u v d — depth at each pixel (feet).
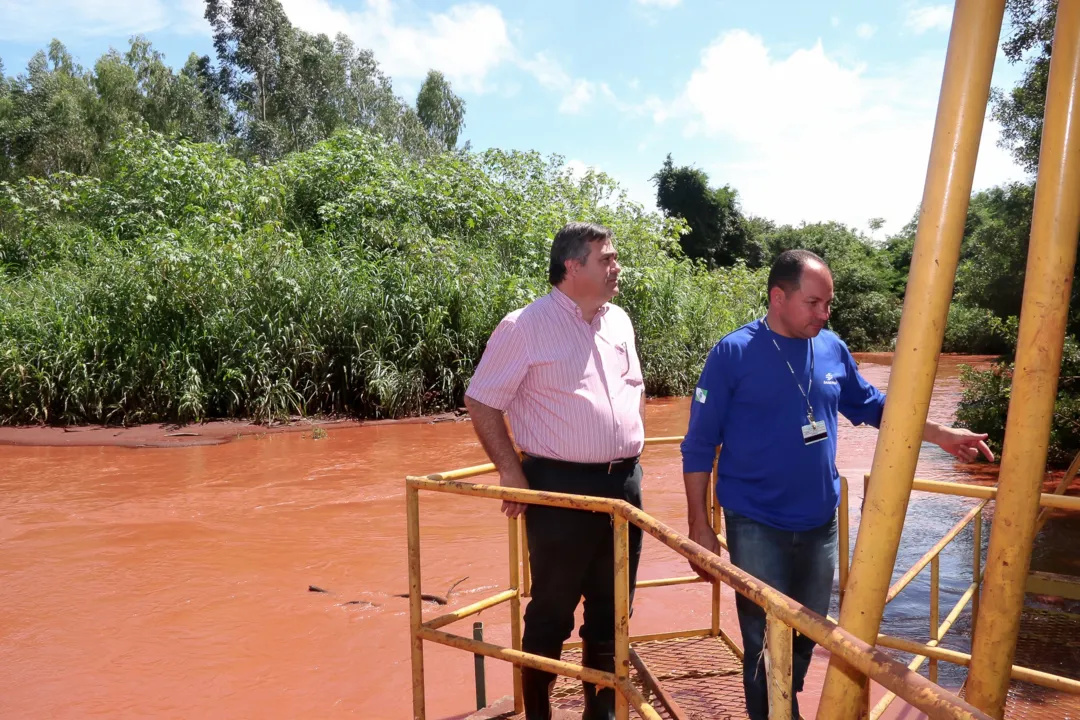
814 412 9.73
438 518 23.13
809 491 9.66
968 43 4.19
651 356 57.47
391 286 48.11
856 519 22.15
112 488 27.91
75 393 41.75
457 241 57.62
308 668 13.20
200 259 45.21
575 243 9.64
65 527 22.59
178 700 12.11
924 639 13.85
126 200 60.54
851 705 4.49
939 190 4.28
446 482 8.96
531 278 54.44
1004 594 4.83
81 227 58.80
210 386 43.73
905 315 4.42
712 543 9.84
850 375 10.62
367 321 46.93
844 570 10.43
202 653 13.84
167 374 42.80
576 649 12.22
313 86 168.04
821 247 173.99
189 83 161.48
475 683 11.86
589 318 9.98
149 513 24.13
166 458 33.73
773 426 9.64
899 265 188.55
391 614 15.65
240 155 150.20
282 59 161.27
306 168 65.36
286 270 47.73
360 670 13.08
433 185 62.44
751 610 9.54
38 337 43.16
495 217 62.39
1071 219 4.50
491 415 9.61
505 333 9.66
